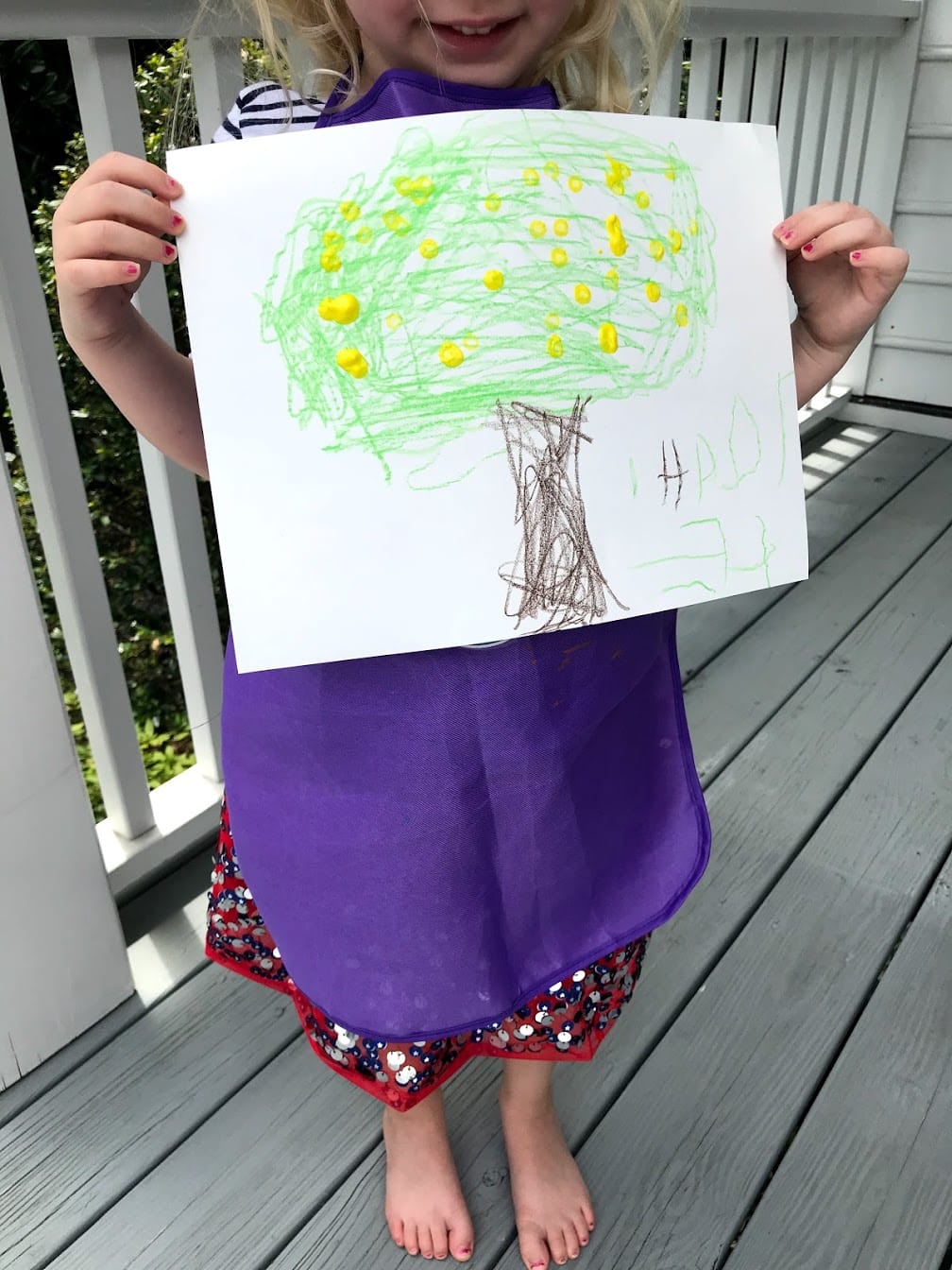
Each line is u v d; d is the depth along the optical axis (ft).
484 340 2.19
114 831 4.50
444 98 2.27
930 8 8.14
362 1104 3.66
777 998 4.01
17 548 3.15
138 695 9.98
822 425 9.57
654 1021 3.92
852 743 5.39
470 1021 2.80
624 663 2.68
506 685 2.47
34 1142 3.52
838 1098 3.64
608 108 2.72
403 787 2.53
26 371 3.44
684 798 3.03
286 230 2.12
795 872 4.58
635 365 2.30
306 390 2.15
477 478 2.22
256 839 2.83
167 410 2.52
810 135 8.02
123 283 2.18
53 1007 3.75
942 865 4.63
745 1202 3.33
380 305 2.15
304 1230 3.27
